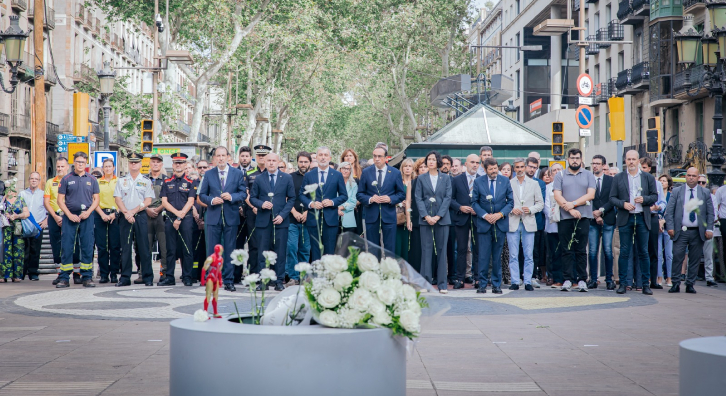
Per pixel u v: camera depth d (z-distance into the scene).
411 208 13.98
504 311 10.38
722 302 11.69
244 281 4.43
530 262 13.70
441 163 12.77
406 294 4.26
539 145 26.67
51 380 5.87
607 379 5.94
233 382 3.76
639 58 44.78
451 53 57.97
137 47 72.06
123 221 14.36
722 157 17.11
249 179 14.45
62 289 13.74
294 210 13.72
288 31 41.66
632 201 13.21
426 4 50.09
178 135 77.75
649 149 20.33
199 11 39.38
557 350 7.23
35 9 19.61
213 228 12.91
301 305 4.27
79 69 53.59
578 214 13.26
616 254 15.02
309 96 55.81
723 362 3.47
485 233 13.01
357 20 46.38
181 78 88.12
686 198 13.42
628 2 43.88
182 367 3.89
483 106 27.86
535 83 66.75
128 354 7.00
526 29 66.81
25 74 46.56
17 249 16.11
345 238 4.40
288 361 3.75
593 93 50.91
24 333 8.31
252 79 45.84
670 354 7.03
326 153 13.10
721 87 17.03
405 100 52.34
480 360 6.71
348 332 3.87
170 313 10.08
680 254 13.49
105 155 23.11
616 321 9.34
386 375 4.05
